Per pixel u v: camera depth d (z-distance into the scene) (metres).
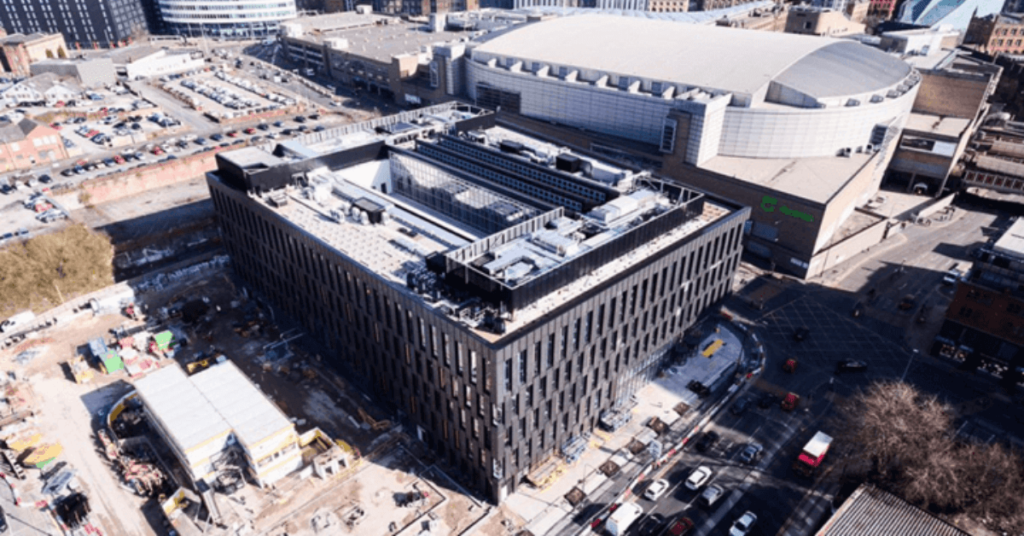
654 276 84.19
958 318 99.00
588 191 102.06
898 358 102.75
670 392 94.94
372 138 127.31
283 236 95.75
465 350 68.00
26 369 99.19
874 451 75.81
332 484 79.19
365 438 86.31
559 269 74.44
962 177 164.25
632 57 164.12
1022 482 72.81
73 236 119.44
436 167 110.75
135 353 100.25
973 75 167.75
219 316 112.94
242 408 81.62
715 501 76.56
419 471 81.31
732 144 144.12
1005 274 92.44
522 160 111.81
